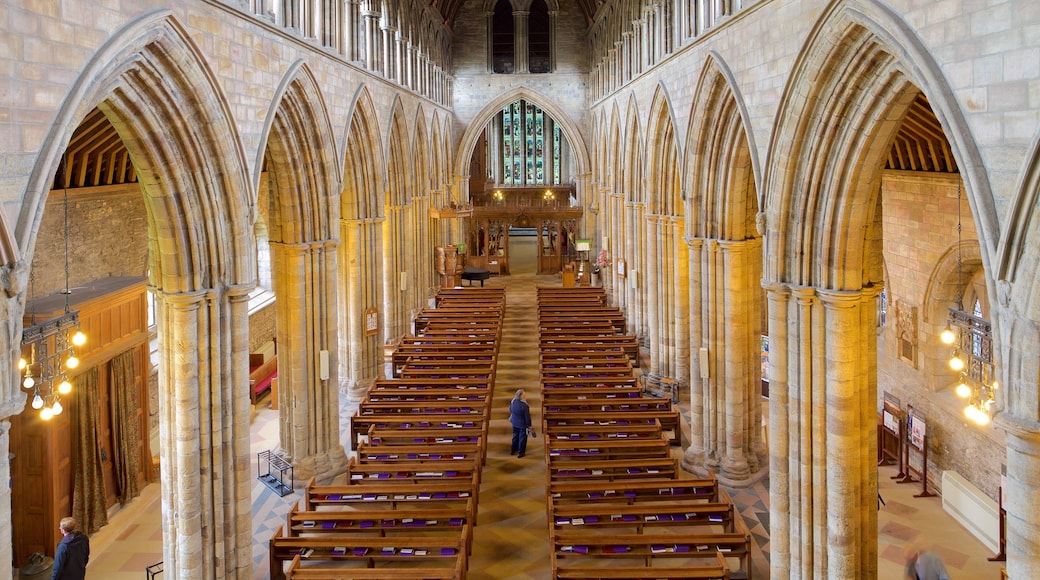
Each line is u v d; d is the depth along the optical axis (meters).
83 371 18.48
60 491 18.03
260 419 27.48
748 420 21.78
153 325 25.72
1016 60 8.65
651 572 14.33
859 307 14.61
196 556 15.41
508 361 34.72
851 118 13.55
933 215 22.30
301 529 16.89
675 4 25.47
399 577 14.23
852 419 14.58
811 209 14.63
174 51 13.31
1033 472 8.83
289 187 20.95
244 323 16.09
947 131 10.00
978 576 16.98
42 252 19.47
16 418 17.42
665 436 24.94
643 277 35.94
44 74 10.14
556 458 21.34
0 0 9.32
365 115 27.42
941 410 21.92
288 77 18.75
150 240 15.05
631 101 35.00
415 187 43.12
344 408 28.30
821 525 15.11
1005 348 8.96
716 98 20.67
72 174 20.44
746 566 16.30
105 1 11.40
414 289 43.28
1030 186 8.39
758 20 16.56
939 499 21.22
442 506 19.75
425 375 28.27
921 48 10.60
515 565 16.84
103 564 17.64
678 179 28.28
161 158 14.03
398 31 34.75
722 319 21.64
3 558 9.56
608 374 28.20
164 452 15.53
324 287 22.20
